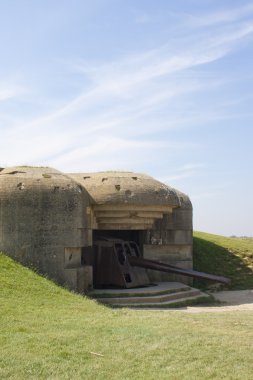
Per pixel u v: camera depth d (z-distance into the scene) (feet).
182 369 22.16
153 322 31.37
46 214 44.98
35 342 24.94
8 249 44.42
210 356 23.89
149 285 53.83
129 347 24.95
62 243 44.91
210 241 72.74
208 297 50.60
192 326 30.48
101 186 50.96
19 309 31.86
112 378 20.99
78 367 22.00
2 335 25.77
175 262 60.23
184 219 60.85
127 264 52.24
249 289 61.41
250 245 74.43
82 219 46.42
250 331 29.43
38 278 41.34
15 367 21.57
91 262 51.37
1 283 36.91
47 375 21.02
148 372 21.74
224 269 65.67
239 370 22.18
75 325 29.09
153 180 53.31
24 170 48.47
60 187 45.70
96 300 44.24
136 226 53.42
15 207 44.78
